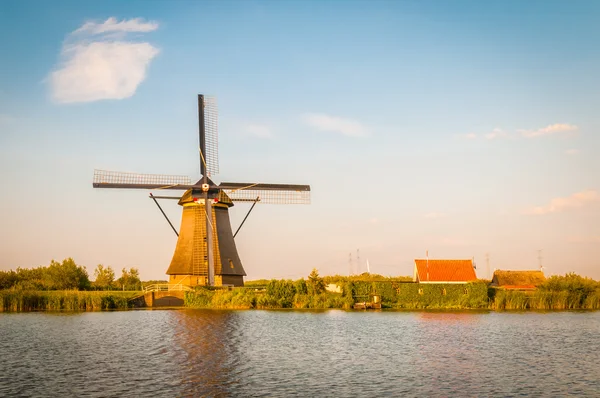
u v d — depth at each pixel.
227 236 86.00
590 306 86.94
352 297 80.62
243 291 80.75
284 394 31.80
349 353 43.62
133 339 49.59
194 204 84.44
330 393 32.00
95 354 42.50
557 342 49.69
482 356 42.91
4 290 86.06
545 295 86.00
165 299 82.00
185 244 84.44
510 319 67.81
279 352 43.88
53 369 37.25
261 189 89.38
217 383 33.97
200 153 86.00
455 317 69.50
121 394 31.44
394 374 36.59
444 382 34.62
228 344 47.34
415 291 81.69
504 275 113.00
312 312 74.19
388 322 63.25
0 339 49.16
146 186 83.88
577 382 34.94
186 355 42.44
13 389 32.19
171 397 31.02
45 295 78.00
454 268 89.75
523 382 34.84
